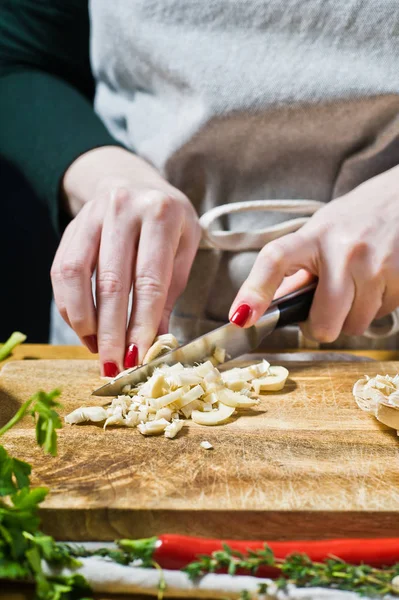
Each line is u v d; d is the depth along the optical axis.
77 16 1.86
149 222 1.27
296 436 1.09
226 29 1.52
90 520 0.90
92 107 1.76
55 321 2.00
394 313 1.56
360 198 1.41
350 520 0.90
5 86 1.82
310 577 0.81
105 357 1.22
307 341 1.63
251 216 1.62
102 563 0.81
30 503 0.80
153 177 1.46
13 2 1.82
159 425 1.09
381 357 1.50
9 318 2.82
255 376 1.27
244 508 0.90
